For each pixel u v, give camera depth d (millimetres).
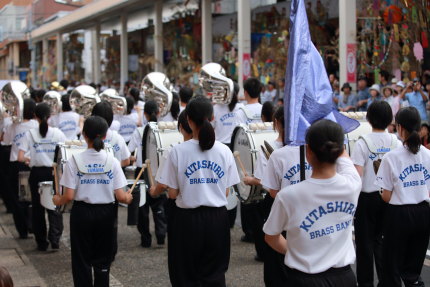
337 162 4344
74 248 6516
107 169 6496
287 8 20609
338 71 18719
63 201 6523
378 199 6586
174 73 26359
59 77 40844
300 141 4961
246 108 9523
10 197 9984
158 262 8352
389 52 16203
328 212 4094
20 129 9789
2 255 8836
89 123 6500
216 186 5875
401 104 14141
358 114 8750
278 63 19859
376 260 6715
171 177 5836
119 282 7484
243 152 7797
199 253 5840
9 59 41281
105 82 36500
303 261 4102
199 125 5867
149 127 9031
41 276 7859
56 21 38469
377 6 16406
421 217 6039
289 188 4141
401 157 6004
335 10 18859
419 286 6254
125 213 11680
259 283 7324
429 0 15391
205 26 23719
